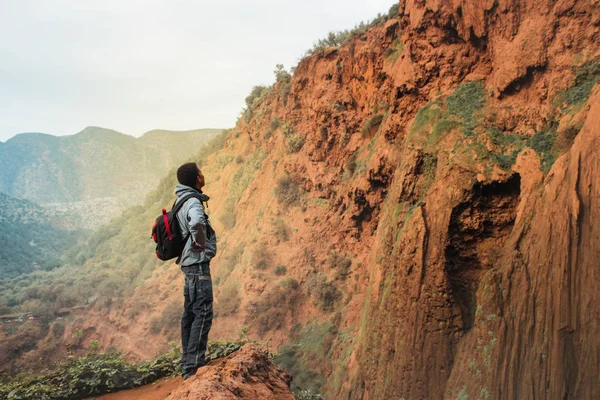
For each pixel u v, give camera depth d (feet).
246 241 167.84
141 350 176.14
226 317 145.38
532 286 55.16
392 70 99.14
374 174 101.24
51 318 223.71
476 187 66.74
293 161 160.97
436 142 75.10
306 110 159.94
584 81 65.36
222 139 291.79
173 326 175.83
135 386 30.07
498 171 65.98
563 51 68.54
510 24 74.59
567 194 54.95
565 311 51.39
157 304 196.65
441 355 62.59
